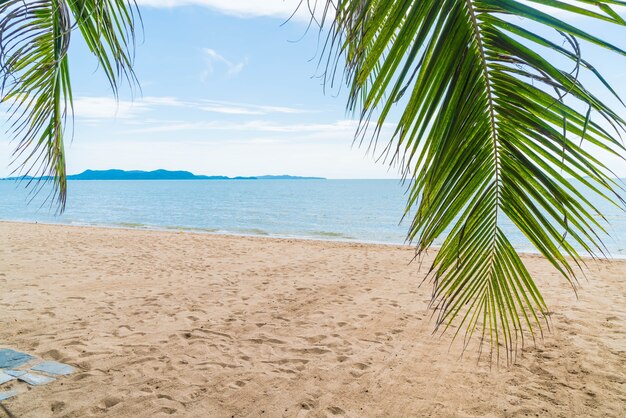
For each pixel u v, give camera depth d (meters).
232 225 26.30
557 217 1.19
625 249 14.93
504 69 1.09
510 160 1.22
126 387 3.35
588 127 0.97
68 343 4.23
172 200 60.97
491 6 1.02
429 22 1.05
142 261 9.35
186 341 4.42
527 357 4.09
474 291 1.54
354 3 1.06
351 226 26.28
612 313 5.61
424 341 4.53
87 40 1.61
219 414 3.01
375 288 7.11
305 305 5.95
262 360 3.98
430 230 1.20
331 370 3.78
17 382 3.35
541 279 8.05
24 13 1.44
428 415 3.03
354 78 1.16
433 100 1.10
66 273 7.76
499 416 3.02
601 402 3.21
